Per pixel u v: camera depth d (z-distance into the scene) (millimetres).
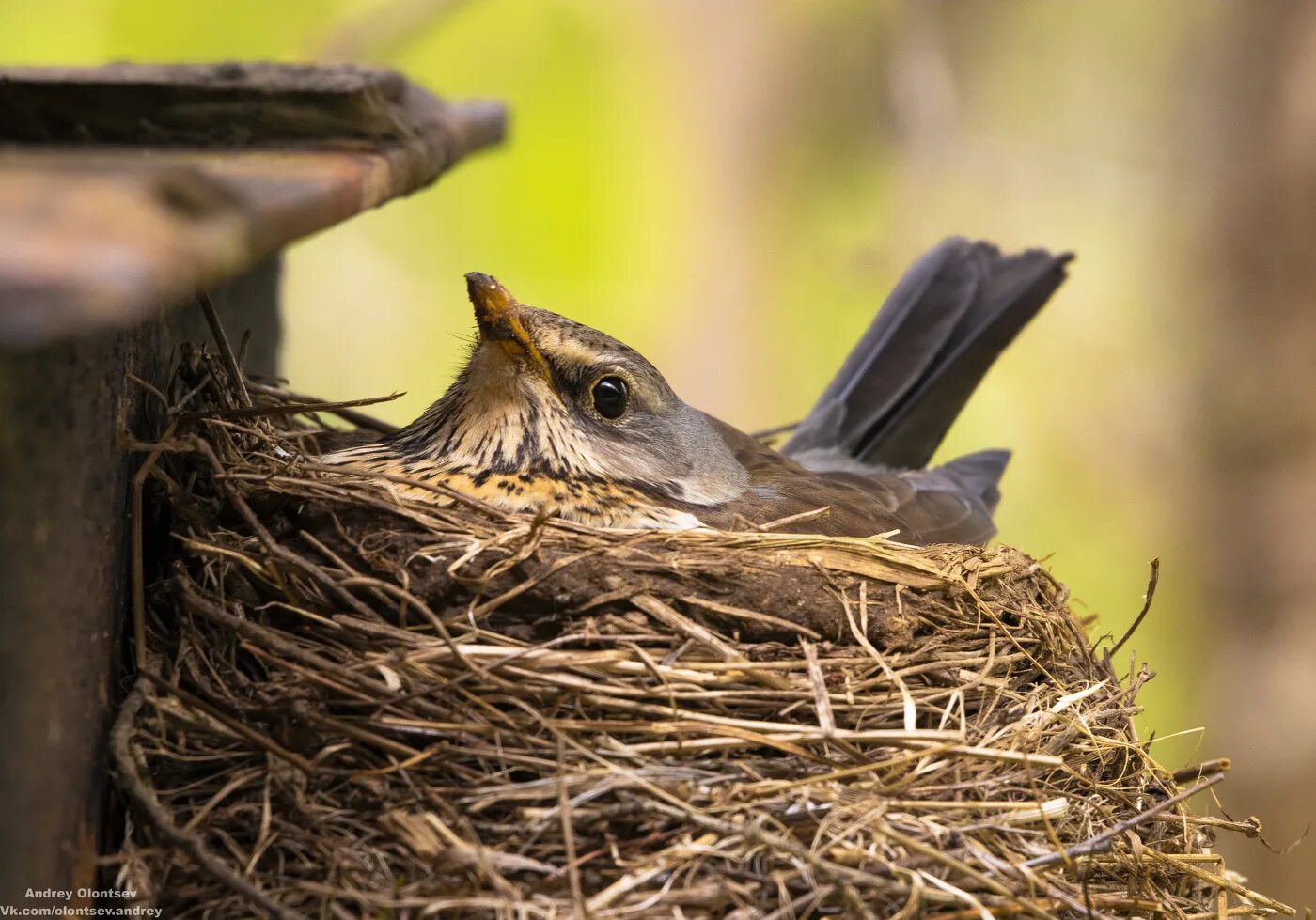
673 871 6086
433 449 8609
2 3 17891
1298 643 15672
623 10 21750
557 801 6234
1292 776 15250
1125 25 19844
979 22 19969
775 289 22156
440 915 5875
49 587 5379
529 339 8484
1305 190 16062
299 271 21719
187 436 7004
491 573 6953
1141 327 18375
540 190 21797
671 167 21969
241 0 18531
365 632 6652
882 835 6230
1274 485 16016
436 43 21453
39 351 5234
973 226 18953
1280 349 16094
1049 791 6926
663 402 9000
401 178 6945
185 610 6648
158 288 3832
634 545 7332
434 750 6262
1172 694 16906
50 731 5398
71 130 6551
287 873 6027
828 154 21891
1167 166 18156
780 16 21688
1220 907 7016
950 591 7727
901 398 11547
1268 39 16422
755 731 6605
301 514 7148
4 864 4992
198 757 6191
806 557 7516
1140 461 18141
